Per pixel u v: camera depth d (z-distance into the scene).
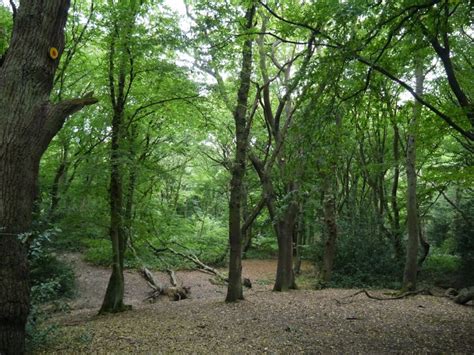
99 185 10.09
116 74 9.93
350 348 6.21
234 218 10.99
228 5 9.35
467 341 6.52
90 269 18.03
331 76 6.73
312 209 18.20
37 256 5.47
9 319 4.53
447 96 10.15
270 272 21.25
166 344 6.64
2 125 4.65
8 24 9.58
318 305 10.06
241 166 11.05
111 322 8.80
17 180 4.65
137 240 12.14
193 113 11.55
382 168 15.23
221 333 7.30
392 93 11.19
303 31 8.41
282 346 6.36
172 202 21.44
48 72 4.99
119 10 9.02
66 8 5.20
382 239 16.92
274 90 16.42
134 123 10.98
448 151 14.52
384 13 6.22
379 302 10.59
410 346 6.27
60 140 12.11
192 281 18.12
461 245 14.84
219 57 10.00
